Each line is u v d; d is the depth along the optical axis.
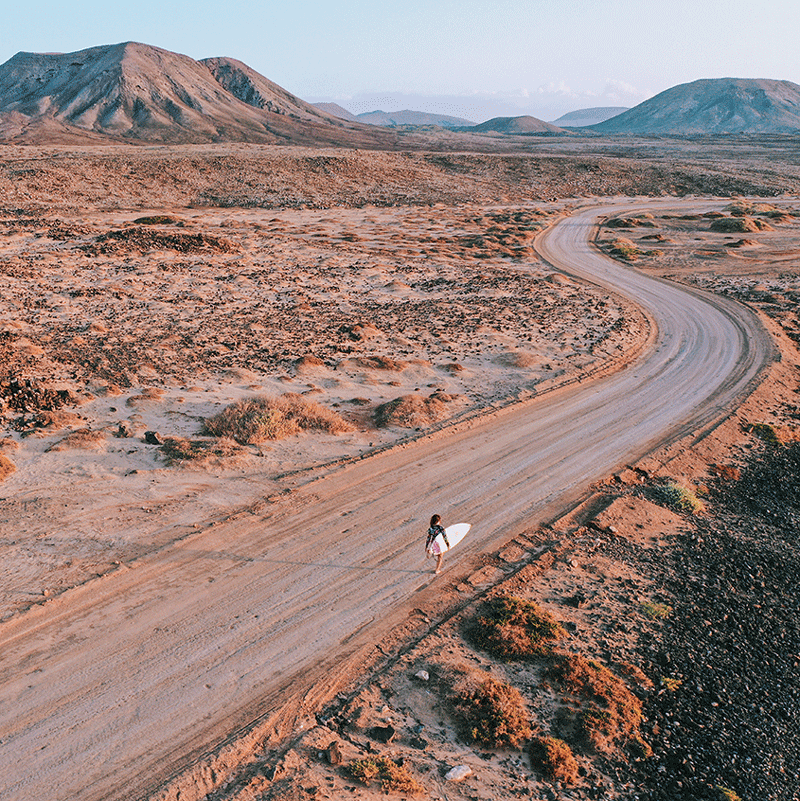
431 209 100.44
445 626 12.10
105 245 53.75
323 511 16.53
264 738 9.25
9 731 9.16
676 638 12.67
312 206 97.94
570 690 10.61
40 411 21.31
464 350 33.47
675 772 9.47
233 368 27.48
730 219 85.94
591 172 136.62
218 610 12.27
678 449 22.56
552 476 19.70
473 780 8.72
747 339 38.81
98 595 12.46
